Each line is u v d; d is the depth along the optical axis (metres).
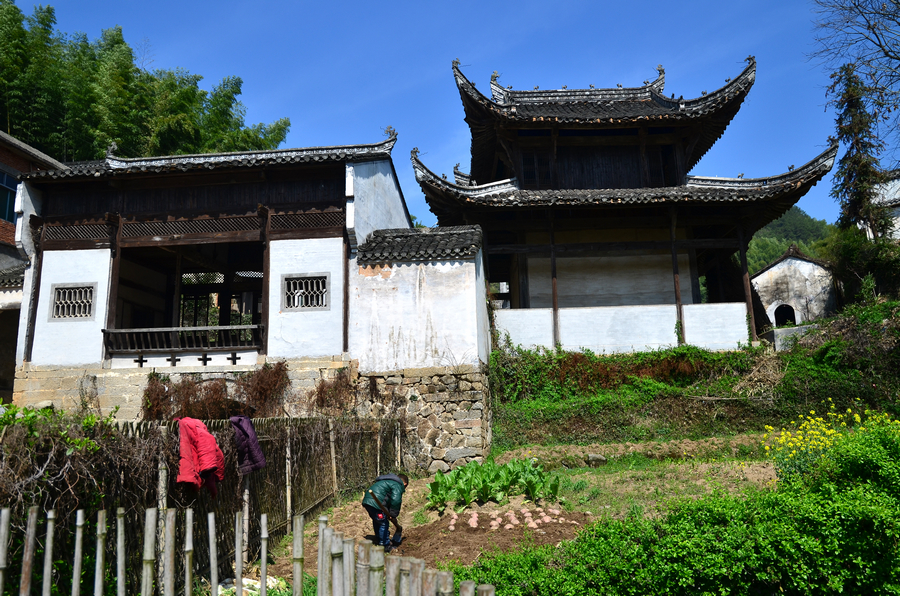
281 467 7.89
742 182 16.61
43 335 14.49
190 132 25.02
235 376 13.73
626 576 5.17
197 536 5.89
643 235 18.02
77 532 4.05
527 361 15.40
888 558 5.31
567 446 13.56
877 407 13.48
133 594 5.06
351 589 3.79
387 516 7.43
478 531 7.63
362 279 13.92
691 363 15.17
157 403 13.60
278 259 14.24
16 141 19.45
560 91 19.91
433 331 13.47
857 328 14.51
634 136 18.34
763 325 18.05
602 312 15.98
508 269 21.42
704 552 5.09
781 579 5.13
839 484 6.86
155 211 14.80
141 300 17.38
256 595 5.84
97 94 24.23
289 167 14.26
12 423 4.21
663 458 12.38
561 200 15.63
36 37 23.48
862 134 22.72
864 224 23.67
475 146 19.31
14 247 19.84
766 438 12.36
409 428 13.07
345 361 13.52
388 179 16.88
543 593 5.19
